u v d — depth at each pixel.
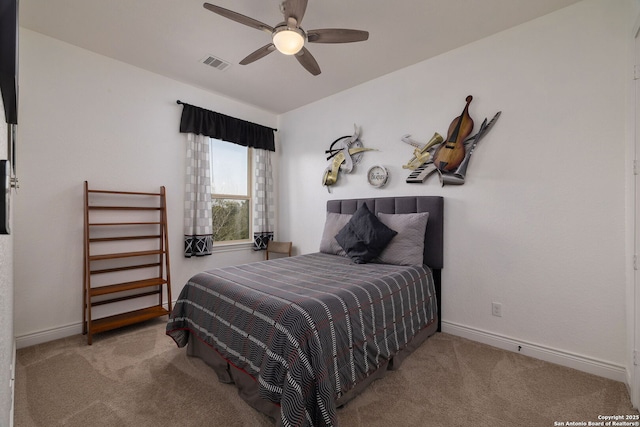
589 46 2.06
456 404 1.71
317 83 3.42
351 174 3.55
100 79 2.82
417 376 1.99
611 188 1.98
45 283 2.51
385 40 2.57
